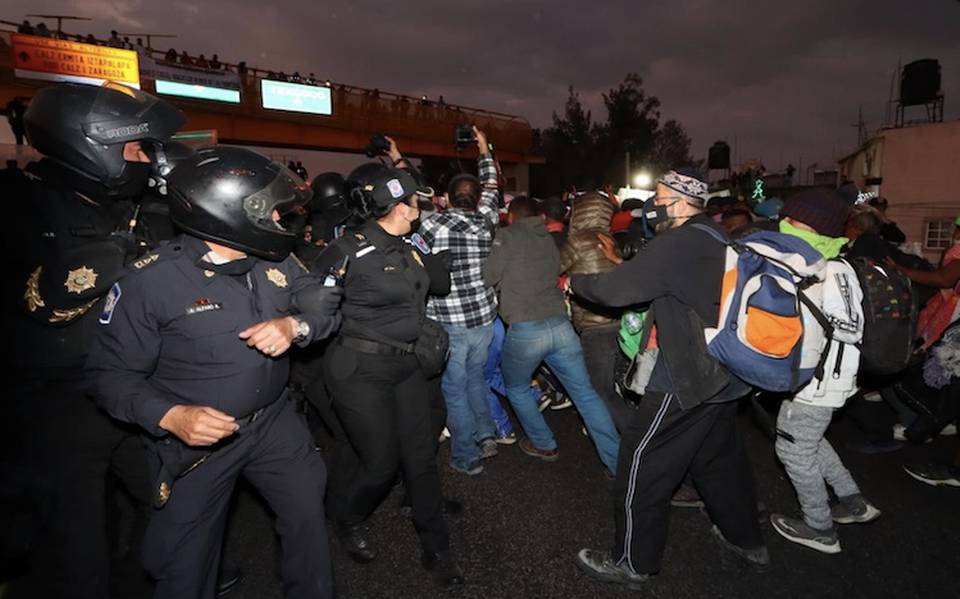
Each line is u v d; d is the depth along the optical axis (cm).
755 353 219
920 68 1931
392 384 259
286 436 205
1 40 1317
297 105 2030
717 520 270
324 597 211
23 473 192
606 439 338
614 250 343
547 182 4591
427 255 293
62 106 195
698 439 243
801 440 275
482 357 364
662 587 262
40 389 196
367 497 269
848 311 252
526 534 303
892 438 393
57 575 202
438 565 267
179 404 174
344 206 374
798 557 281
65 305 188
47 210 191
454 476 366
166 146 255
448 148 2631
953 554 280
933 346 354
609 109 4700
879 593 256
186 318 173
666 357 237
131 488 247
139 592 249
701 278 228
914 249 623
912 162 1733
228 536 304
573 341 337
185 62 1738
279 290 196
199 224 173
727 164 2881
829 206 260
